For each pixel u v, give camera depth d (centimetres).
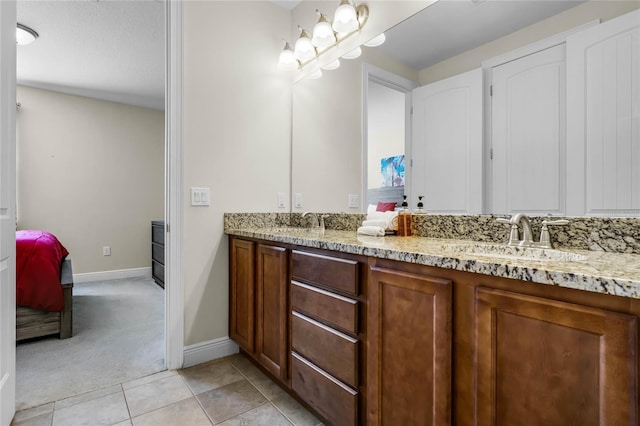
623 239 105
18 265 230
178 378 187
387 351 112
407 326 105
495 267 82
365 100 194
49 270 238
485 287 87
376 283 115
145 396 168
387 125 182
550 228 121
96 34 279
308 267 147
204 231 208
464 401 91
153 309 320
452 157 153
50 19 257
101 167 441
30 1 235
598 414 68
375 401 115
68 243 419
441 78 157
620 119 106
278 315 167
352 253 126
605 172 109
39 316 237
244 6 226
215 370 197
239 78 223
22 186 388
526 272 77
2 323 138
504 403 82
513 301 80
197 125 205
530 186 128
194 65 204
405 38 172
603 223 109
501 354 83
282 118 245
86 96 426
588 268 76
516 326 80
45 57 319
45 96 402
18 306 229
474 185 145
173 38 195
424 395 100
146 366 201
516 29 132
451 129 153
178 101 197
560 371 73
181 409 158
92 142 434
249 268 192
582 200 114
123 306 329
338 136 212
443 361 94
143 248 475
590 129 112
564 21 119
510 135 133
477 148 144
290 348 161
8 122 143
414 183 169
